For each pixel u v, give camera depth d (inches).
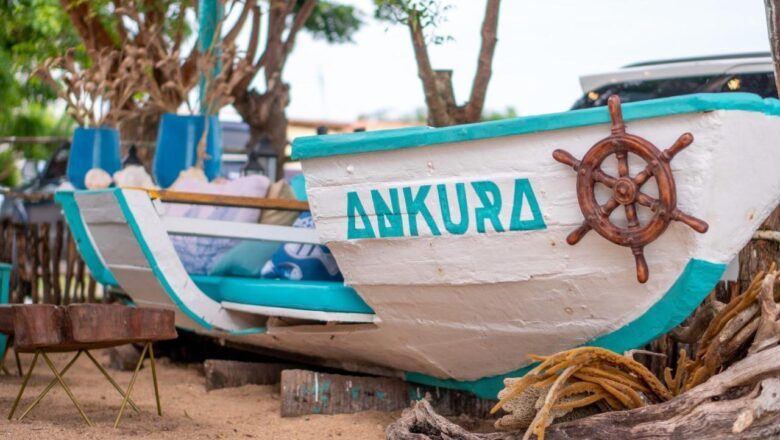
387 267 210.4
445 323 212.4
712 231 169.3
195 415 240.1
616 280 181.8
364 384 243.4
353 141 204.1
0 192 449.1
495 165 185.6
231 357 338.0
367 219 208.1
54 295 420.8
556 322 197.0
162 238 260.4
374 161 203.3
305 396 239.8
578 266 183.2
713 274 173.2
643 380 191.0
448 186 192.9
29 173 661.3
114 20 413.7
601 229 173.2
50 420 221.8
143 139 482.0
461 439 189.9
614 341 193.9
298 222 287.6
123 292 331.9
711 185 165.9
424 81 315.9
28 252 422.9
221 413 244.4
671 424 171.9
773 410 164.2
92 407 244.1
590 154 172.2
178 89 358.3
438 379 237.1
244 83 444.8
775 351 167.2
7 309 221.5
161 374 313.6
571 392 182.7
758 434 163.0
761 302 177.2
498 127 182.1
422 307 212.4
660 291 179.3
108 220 272.8
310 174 215.8
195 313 264.5
